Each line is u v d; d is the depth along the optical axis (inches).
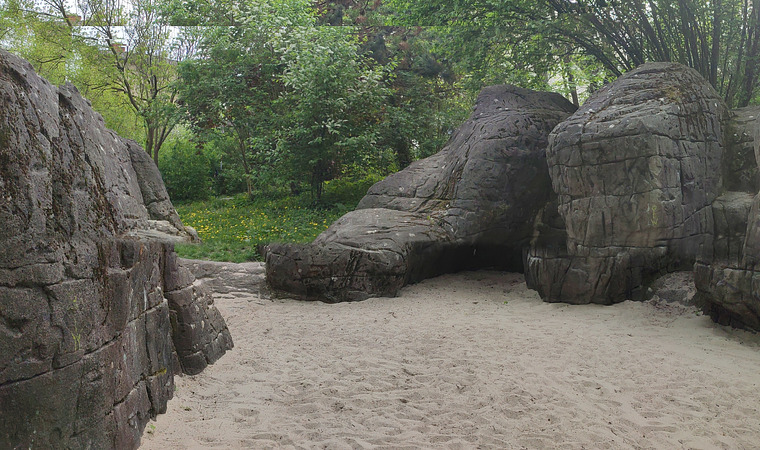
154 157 888.9
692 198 362.0
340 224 470.0
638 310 352.2
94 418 142.4
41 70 866.1
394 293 420.5
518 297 417.1
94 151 177.8
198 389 212.5
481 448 173.5
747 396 217.5
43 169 132.8
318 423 188.9
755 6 508.7
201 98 780.6
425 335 303.7
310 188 725.3
